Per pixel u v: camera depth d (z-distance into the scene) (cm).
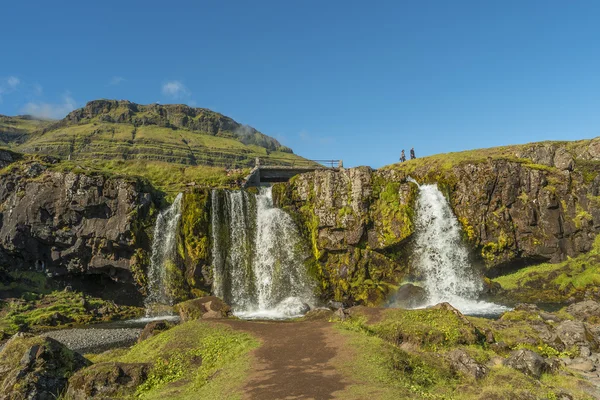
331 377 1366
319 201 5000
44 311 3647
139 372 1619
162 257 4428
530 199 4872
